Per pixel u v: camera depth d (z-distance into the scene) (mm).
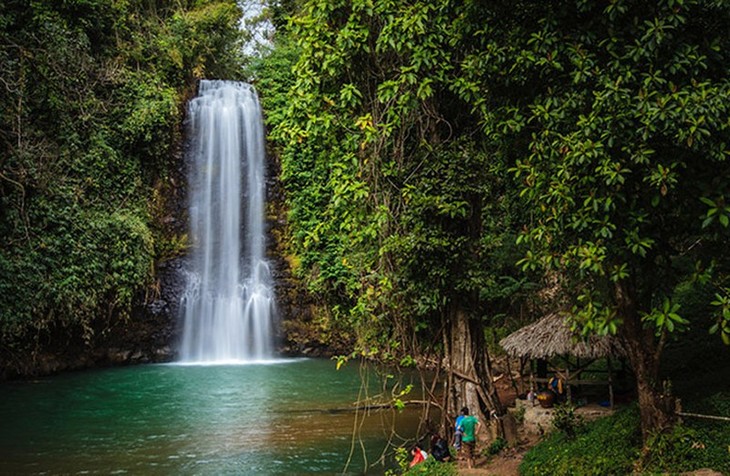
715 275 9070
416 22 10625
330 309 27047
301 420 15031
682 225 8117
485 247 12477
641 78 7461
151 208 26047
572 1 7902
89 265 21672
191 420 15008
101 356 24500
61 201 21375
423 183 11773
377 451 12320
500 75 8984
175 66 28266
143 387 19703
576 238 8094
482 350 12664
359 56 11609
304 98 11781
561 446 9836
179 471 10984
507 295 17828
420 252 11547
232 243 28641
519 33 8477
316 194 27047
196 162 28422
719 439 8188
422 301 11797
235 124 29656
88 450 12297
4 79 20125
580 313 7996
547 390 13547
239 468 11164
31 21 21609
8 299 19359
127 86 25422
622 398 13352
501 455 11086
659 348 8531
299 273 27469
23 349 21391
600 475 8344
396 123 11188
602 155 7367
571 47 7844
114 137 24625
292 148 27078
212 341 27016
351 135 11570
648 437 8469
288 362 25984
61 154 22219
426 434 12172
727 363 12430
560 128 8164
